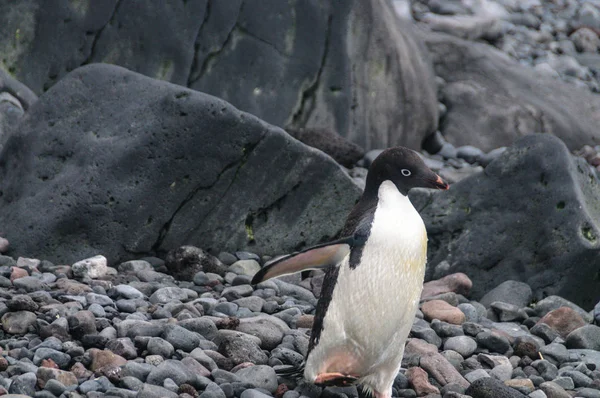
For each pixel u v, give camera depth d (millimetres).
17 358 20969
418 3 65375
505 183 31875
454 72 53219
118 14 42562
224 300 26594
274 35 44031
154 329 22609
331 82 44812
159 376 19891
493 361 23750
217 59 43281
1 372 19797
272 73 43812
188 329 23250
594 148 51781
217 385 19828
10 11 41531
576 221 30359
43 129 31547
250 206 31359
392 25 47812
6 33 41375
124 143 30047
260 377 20766
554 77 58594
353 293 19438
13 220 30094
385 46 46562
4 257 28344
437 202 32500
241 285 27922
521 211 31375
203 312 25469
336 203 32219
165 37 42656
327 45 44875
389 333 19781
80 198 29609
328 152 42312
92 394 18859
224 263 30922
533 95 53094
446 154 48562
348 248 19484
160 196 30062
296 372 21031
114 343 21562
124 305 24984
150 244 30219
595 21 73812
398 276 19406
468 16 64062
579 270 30172
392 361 20328
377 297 19375
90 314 22656
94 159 30109
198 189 30547
